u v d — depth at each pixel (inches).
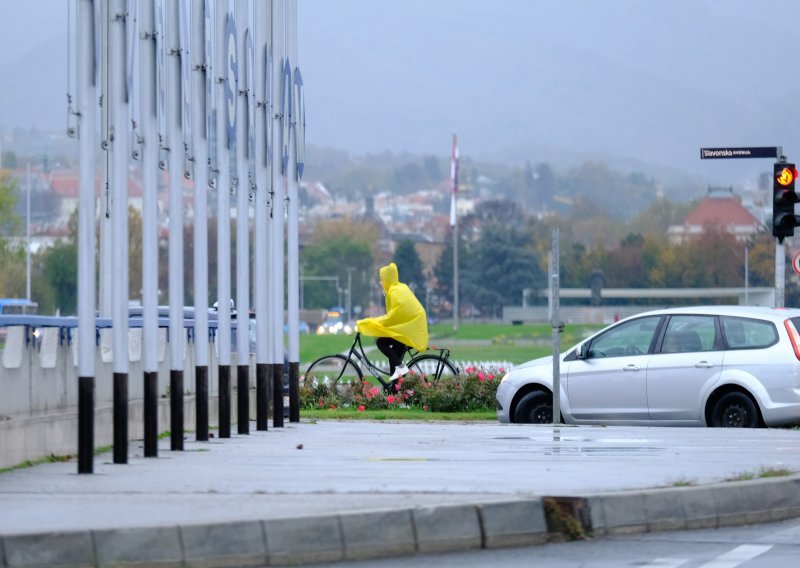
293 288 2041.1
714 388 1927.9
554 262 1988.2
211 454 1423.5
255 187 1839.3
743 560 888.9
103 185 2034.9
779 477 1123.3
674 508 1021.2
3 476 1157.1
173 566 835.4
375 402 2566.4
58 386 1384.1
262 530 860.6
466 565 864.3
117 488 1063.6
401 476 1163.3
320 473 1194.6
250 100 1806.1
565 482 1098.1
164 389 1814.7
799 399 1875.0
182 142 1478.8
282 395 1941.4
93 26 1161.4
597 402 2020.2
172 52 1486.2
